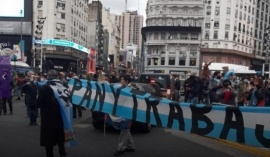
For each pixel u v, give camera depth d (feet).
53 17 247.70
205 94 45.78
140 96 24.07
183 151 26.35
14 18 201.16
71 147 26.81
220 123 20.22
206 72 48.85
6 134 31.94
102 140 29.78
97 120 34.78
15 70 89.40
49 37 246.88
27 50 201.05
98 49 368.07
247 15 336.29
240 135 19.49
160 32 312.91
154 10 319.68
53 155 22.39
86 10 322.55
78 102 27.63
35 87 37.17
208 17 310.04
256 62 353.72
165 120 22.65
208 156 24.97
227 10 310.04
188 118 21.53
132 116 24.30
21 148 26.12
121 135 24.73
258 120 18.97
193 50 307.37
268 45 112.27
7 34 200.23
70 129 21.94
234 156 25.11
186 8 312.29
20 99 71.56
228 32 311.68
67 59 251.39
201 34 308.60
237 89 51.01
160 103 22.88
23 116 44.96
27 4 201.36
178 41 307.78
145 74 60.70
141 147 27.37
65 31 256.52
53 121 21.03
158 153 25.40
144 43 347.77
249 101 38.37
